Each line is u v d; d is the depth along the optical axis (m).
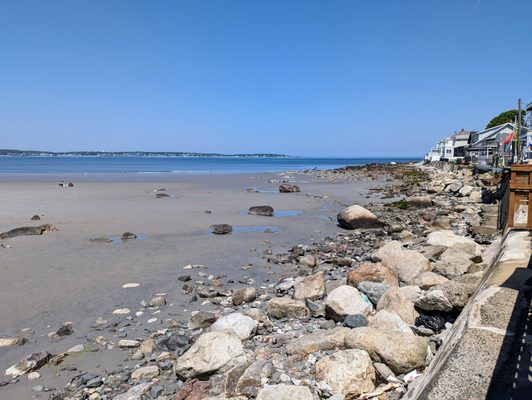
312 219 26.20
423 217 23.75
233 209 30.06
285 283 12.38
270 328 8.89
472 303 6.69
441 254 12.84
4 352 8.41
